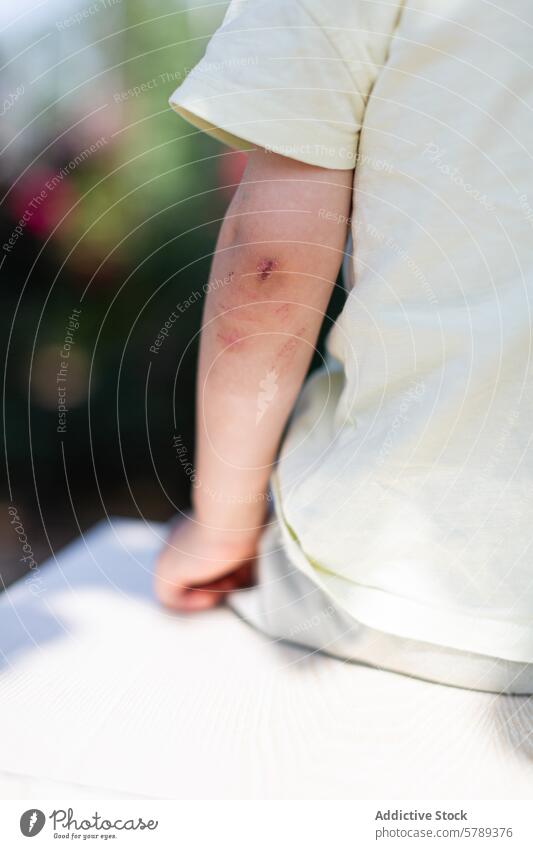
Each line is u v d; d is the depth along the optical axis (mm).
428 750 624
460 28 614
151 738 626
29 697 665
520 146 626
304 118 670
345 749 620
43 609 802
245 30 670
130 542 955
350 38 645
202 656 723
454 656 677
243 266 710
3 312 1977
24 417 1979
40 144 1991
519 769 610
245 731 638
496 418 641
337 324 716
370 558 677
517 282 636
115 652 722
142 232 2031
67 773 595
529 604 656
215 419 781
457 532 658
